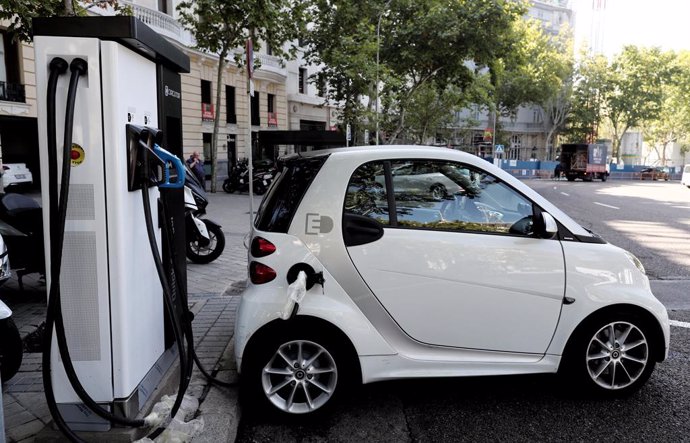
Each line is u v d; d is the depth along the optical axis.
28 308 5.52
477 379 4.18
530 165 57.91
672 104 62.84
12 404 3.38
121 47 2.69
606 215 16.44
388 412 3.63
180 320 3.64
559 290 3.58
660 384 4.09
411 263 3.43
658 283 7.50
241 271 7.33
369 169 3.54
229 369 3.97
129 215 2.83
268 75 33.97
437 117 34.25
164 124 3.39
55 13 6.68
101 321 2.77
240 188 21.81
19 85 19.16
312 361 3.41
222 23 20.69
